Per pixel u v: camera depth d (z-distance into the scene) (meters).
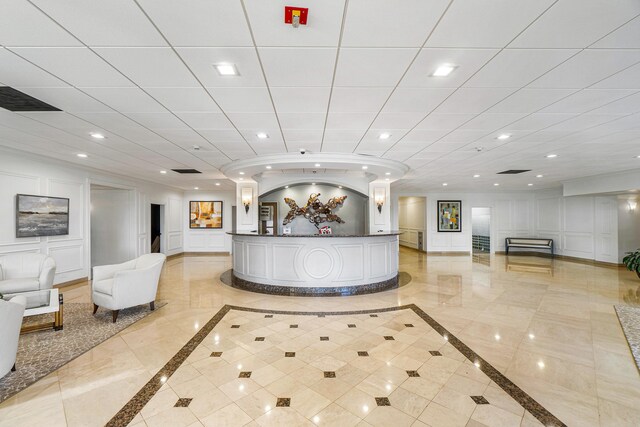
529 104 3.00
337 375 2.63
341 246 5.50
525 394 2.36
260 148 4.85
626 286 6.09
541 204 11.00
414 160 5.79
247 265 6.08
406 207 13.62
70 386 2.45
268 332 3.62
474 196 11.46
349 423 2.02
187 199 11.40
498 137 4.17
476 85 2.59
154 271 4.38
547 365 2.83
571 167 6.42
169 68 2.28
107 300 3.98
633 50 2.03
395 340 3.39
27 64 2.19
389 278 6.23
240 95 2.79
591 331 3.66
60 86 2.56
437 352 3.09
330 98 2.87
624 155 5.23
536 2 1.58
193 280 6.59
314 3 1.60
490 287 5.97
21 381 2.51
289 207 9.21
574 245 9.77
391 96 2.82
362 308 4.59
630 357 2.99
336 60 2.19
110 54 2.07
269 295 5.34
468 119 3.46
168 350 3.12
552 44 1.97
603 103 2.96
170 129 3.80
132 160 5.65
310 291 5.45
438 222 11.43
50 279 4.63
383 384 2.49
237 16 1.69
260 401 2.26
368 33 1.86
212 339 3.40
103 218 8.11
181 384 2.48
